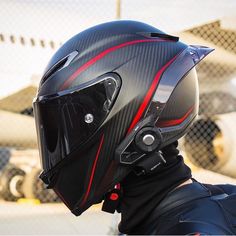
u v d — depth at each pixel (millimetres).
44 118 1258
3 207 6359
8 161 7312
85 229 5371
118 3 6137
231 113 6945
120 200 1209
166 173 1174
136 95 1193
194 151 6902
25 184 6996
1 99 6855
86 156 1220
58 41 6582
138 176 1185
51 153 1265
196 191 1149
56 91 1229
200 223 1026
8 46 6652
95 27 1301
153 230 1105
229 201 1131
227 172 6871
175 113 1224
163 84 1210
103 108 1192
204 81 7004
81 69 1214
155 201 1146
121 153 1178
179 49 1279
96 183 1210
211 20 6805
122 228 1194
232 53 7023
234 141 6727
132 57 1216
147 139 1176
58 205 6633
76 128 1211
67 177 1250
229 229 1062
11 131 7066
